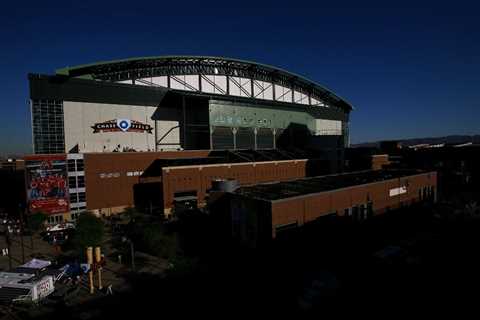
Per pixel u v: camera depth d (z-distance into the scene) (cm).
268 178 8106
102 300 2850
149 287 3100
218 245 4266
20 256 4106
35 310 2711
